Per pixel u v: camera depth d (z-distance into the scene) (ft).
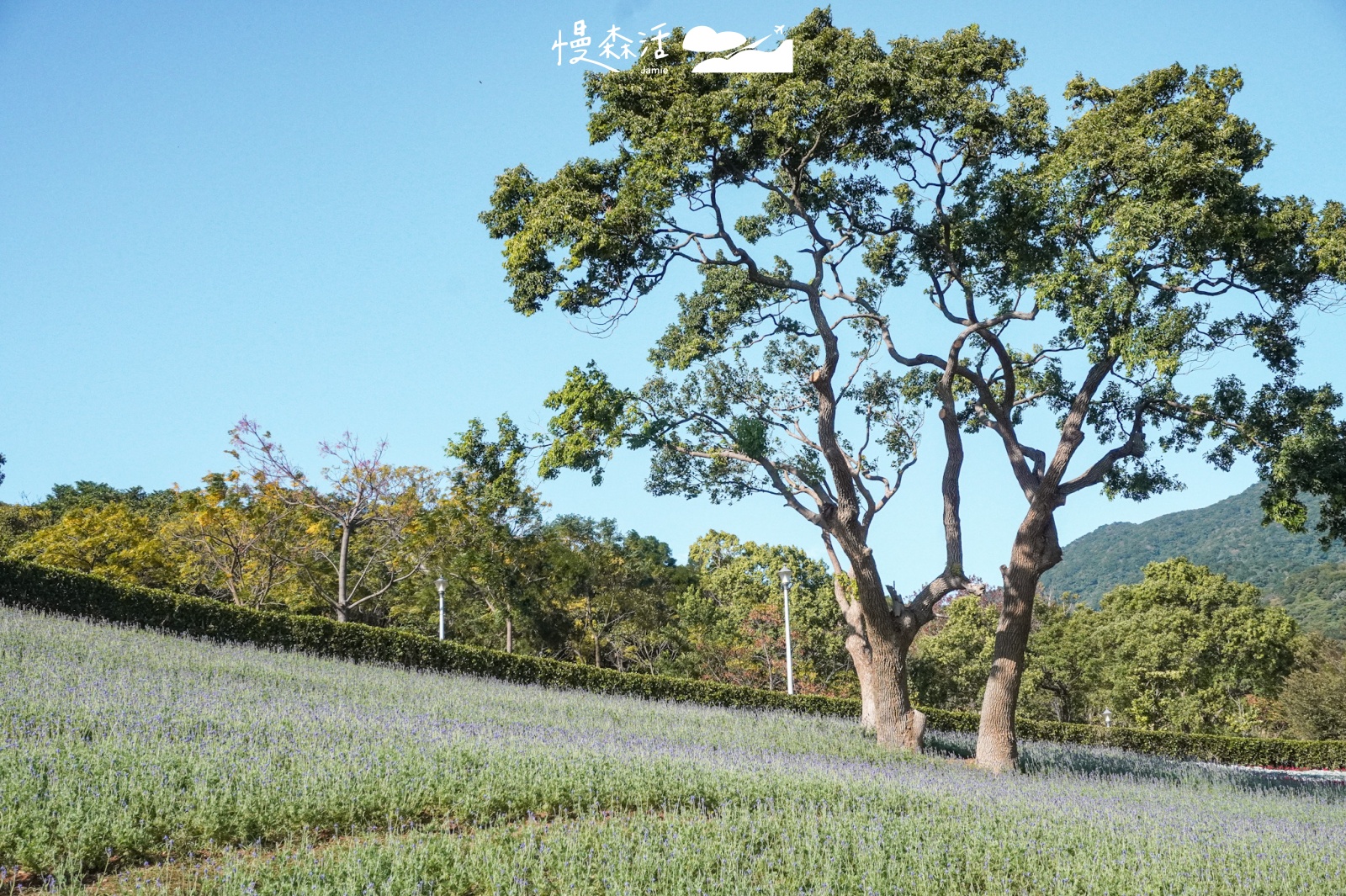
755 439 67.62
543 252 54.85
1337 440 54.24
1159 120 52.75
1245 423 59.41
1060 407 69.46
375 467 95.50
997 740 59.11
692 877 25.94
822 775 41.27
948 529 63.36
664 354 70.38
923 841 31.40
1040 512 59.62
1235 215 50.55
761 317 65.00
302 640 75.25
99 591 70.18
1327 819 46.85
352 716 43.16
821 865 27.99
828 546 73.00
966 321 62.39
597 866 25.89
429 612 125.90
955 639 141.38
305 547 100.58
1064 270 52.11
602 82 52.95
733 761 43.21
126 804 26.71
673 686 87.97
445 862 25.18
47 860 23.41
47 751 30.04
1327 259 50.85
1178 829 37.83
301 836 27.55
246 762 31.14
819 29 53.93
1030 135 54.39
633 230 53.52
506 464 62.39
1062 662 150.30
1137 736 105.29
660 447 71.92
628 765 37.50
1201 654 133.69
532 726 49.52
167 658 55.72
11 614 62.59
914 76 51.01
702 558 145.07
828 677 131.95
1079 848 32.42
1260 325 58.44
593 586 131.85
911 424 74.54
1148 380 59.88
